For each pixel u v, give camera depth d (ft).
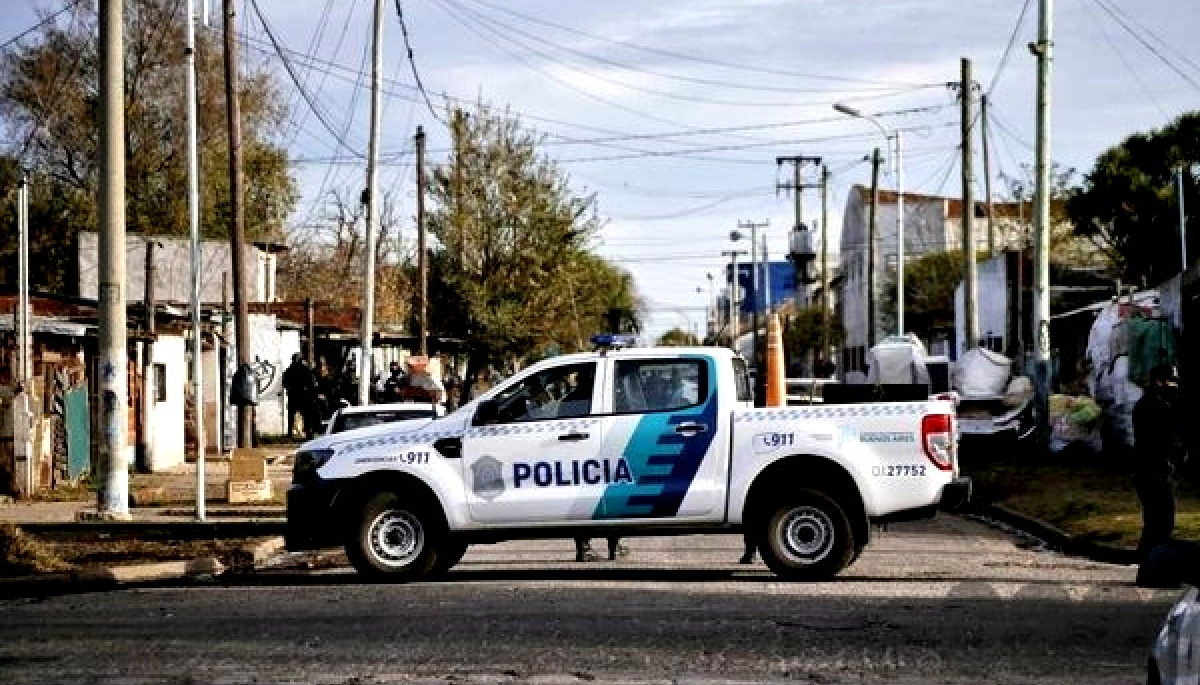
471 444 47.50
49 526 67.51
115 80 69.10
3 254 171.32
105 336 69.97
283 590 46.24
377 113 106.73
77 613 41.57
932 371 136.26
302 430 151.33
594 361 47.83
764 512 46.42
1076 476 82.38
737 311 363.35
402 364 215.51
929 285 237.25
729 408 47.01
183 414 118.73
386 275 228.84
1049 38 90.74
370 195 106.93
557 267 183.42
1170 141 175.63
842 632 35.50
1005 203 256.32
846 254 304.30
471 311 180.14
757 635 35.19
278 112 184.03
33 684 30.71
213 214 180.75
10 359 89.30
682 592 43.21
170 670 31.99
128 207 174.19
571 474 47.16
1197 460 79.51
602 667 31.55
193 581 51.96
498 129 184.24
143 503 81.51
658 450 46.88
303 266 241.55
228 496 81.15
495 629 36.55
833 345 260.42
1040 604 40.16
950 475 46.24
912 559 53.62
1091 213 177.99
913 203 269.03
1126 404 87.86
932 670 30.94
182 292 160.25
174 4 169.89
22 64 171.42
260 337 149.18
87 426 94.02
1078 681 29.71
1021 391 105.70
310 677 30.91
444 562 49.21
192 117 72.54
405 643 34.81
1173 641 21.27
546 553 57.88
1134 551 52.34
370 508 47.57
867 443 46.24
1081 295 176.76
